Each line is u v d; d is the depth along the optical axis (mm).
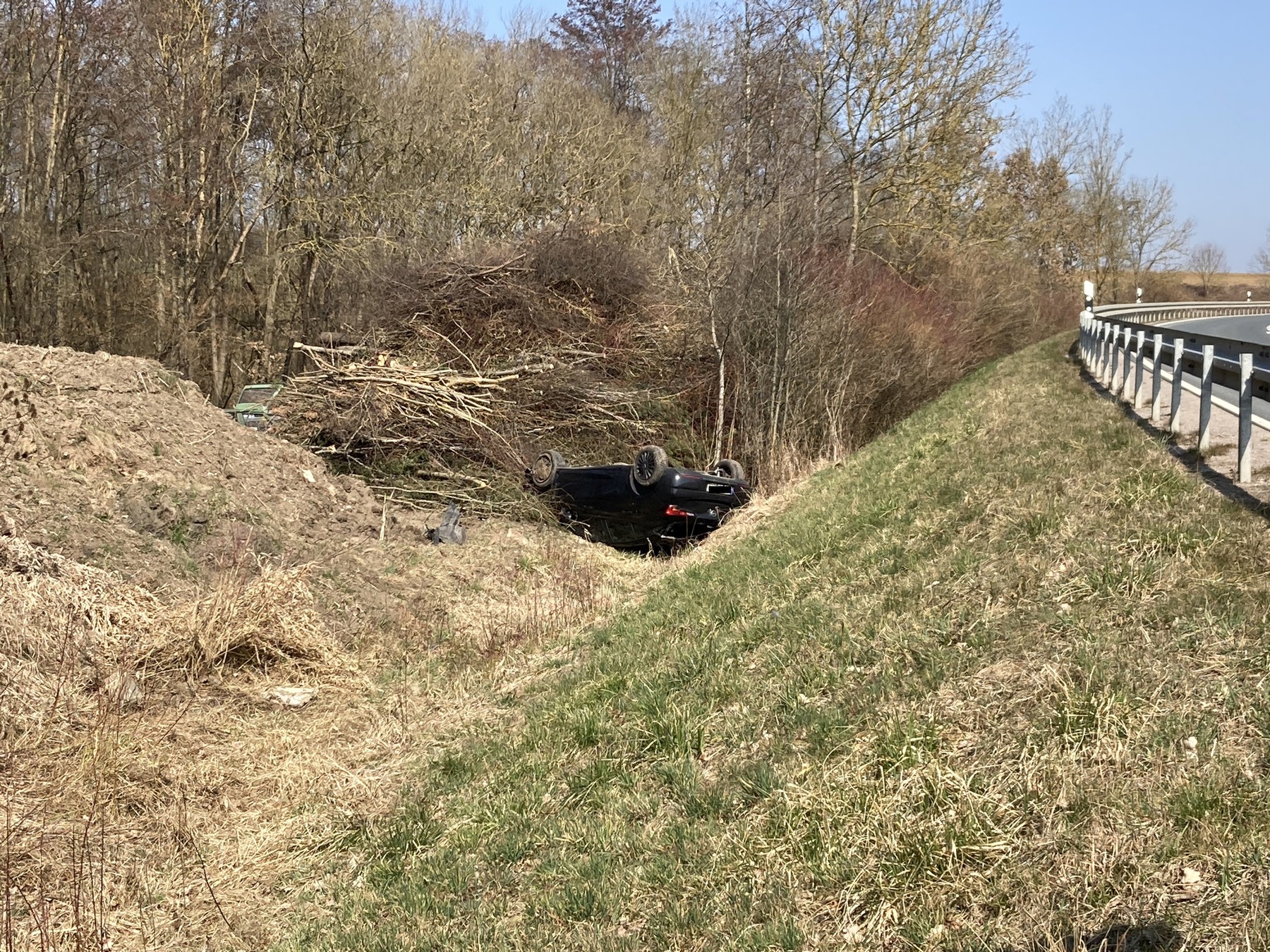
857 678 5754
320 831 5902
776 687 6051
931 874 3859
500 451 15688
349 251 26250
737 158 22156
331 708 7707
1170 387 13547
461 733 7188
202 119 25812
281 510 10828
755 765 5160
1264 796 3568
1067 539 6477
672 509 13492
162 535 9070
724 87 25703
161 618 7918
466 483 15258
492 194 28312
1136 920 3270
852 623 6582
